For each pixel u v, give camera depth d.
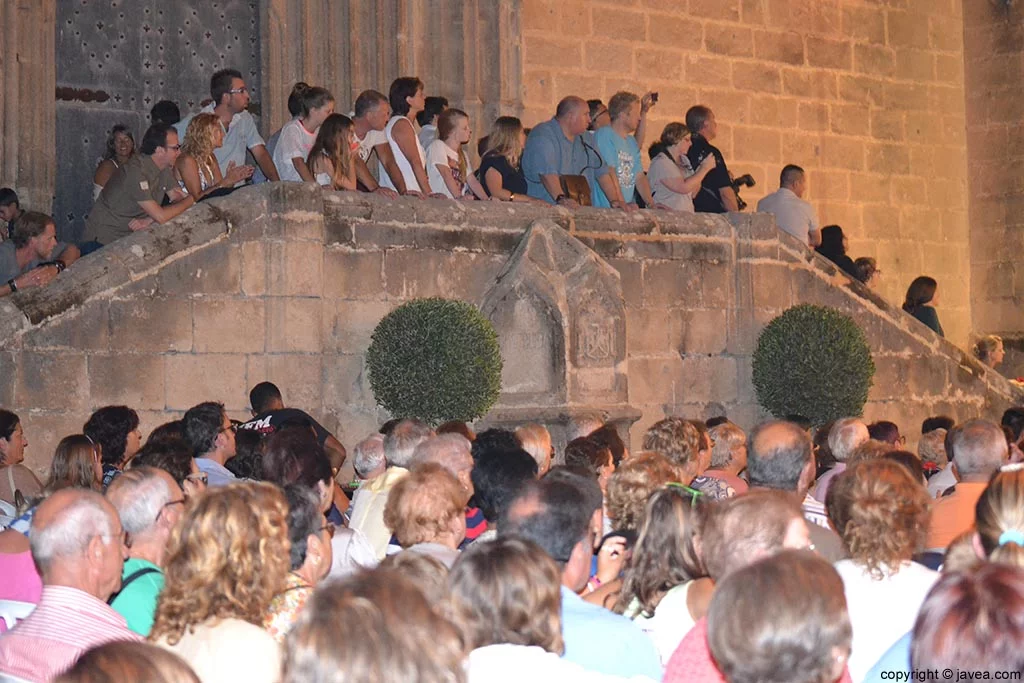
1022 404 27.88
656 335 23.34
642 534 8.59
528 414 21.12
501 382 21.12
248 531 7.21
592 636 7.61
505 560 6.75
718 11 31.27
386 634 4.66
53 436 17.70
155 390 18.50
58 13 24.86
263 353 19.34
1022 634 4.67
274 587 7.32
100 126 25.23
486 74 27.58
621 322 22.25
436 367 19.61
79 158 25.00
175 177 20.25
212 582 7.11
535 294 21.53
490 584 6.69
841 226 33.38
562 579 8.27
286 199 19.42
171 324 18.66
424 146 22.47
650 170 24.62
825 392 23.55
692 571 8.47
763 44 32.03
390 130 21.36
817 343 23.61
